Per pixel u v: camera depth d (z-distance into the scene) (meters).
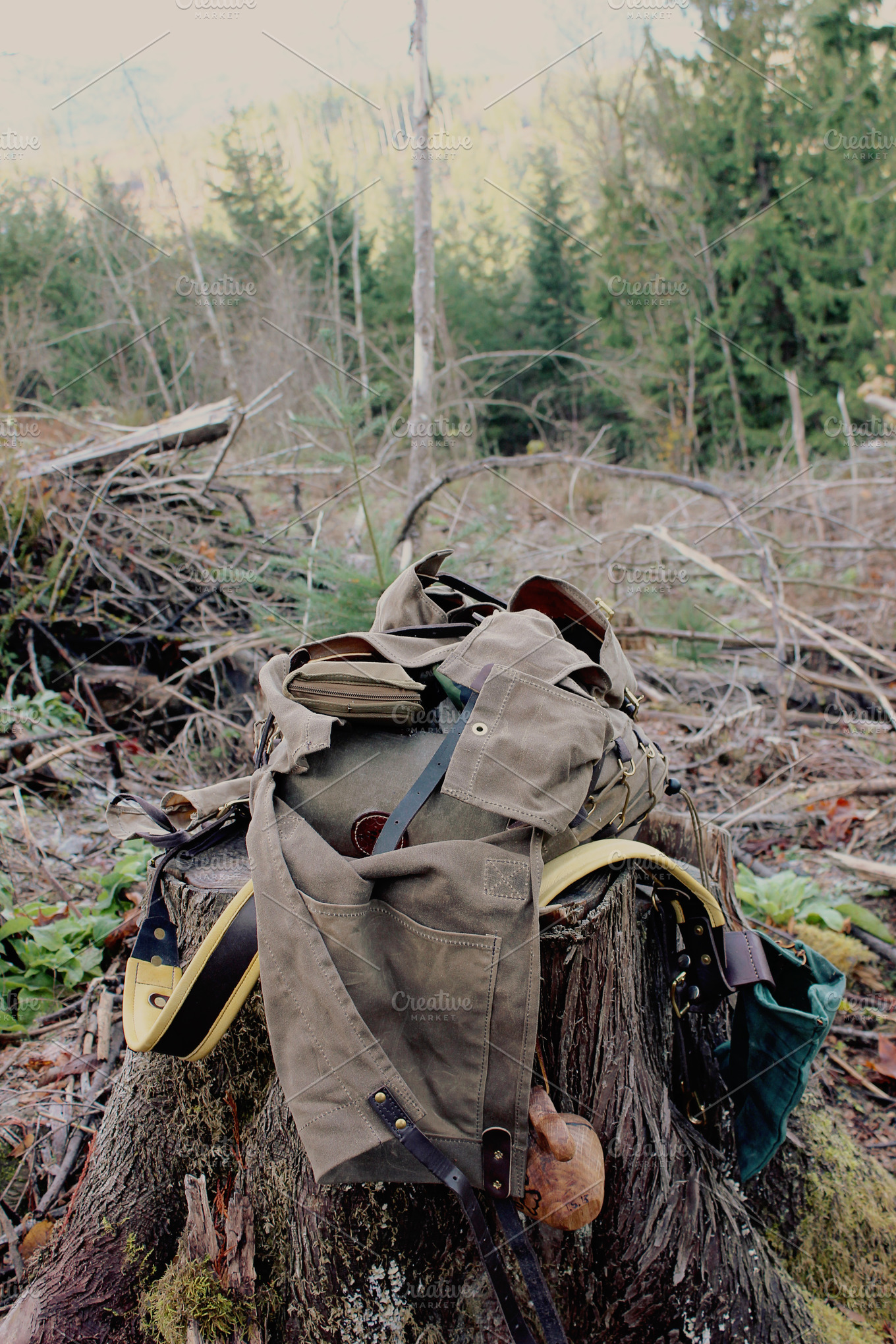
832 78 8.64
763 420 9.58
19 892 2.35
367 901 1.04
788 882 2.48
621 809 1.31
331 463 4.84
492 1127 1.04
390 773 1.17
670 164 9.62
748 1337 1.33
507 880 1.07
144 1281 1.35
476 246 12.72
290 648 3.29
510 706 1.15
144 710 3.53
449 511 5.82
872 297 8.68
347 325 8.80
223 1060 1.33
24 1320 1.29
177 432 4.25
